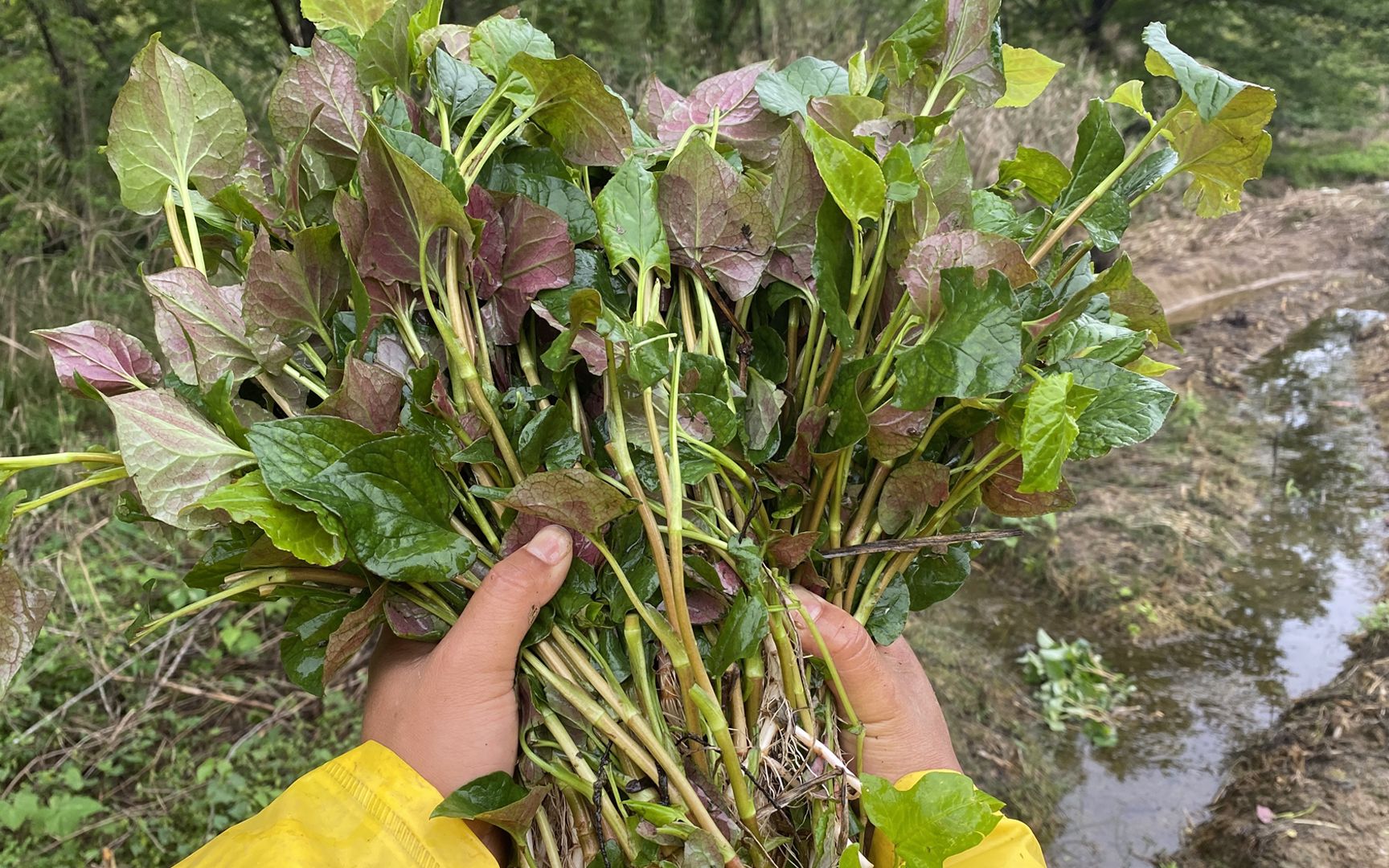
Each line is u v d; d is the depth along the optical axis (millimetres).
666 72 3336
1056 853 1681
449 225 467
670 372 475
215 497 430
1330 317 4297
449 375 533
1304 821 1631
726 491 544
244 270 557
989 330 449
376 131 430
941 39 584
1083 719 2010
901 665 624
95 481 502
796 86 605
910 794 453
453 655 482
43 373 2133
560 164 547
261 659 1867
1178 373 3746
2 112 2525
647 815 475
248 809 1530
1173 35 6812
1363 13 6863
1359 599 2344
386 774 492
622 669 515
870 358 503
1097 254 1357
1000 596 2400
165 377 542
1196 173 563
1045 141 3678
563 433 497
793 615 529
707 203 523
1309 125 7332
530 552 479
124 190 513
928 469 525
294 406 531
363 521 449
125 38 2643
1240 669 2145
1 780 1552
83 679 1748
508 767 511
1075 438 428
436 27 558
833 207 521
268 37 2594
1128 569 2439
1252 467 2992
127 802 1563
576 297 438
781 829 525
